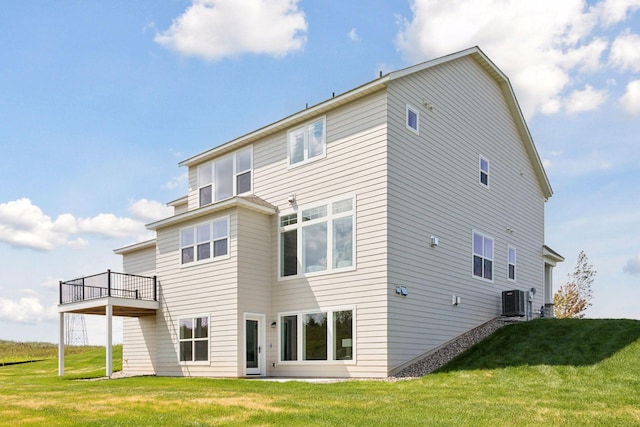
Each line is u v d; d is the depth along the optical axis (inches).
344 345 581.0
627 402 361.1
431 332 610.9
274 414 324.2
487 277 743.7
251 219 663.8
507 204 826.2
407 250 587.2
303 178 653.9
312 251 631.2
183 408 350.3
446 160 679.7
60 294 812.0
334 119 631.2
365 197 585.9
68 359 1208.8
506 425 293.7
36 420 317.4
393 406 351.6
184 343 697.6
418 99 638.5
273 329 655.1
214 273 667.4
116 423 303.7
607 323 592.1
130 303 726.5
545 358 514.0
